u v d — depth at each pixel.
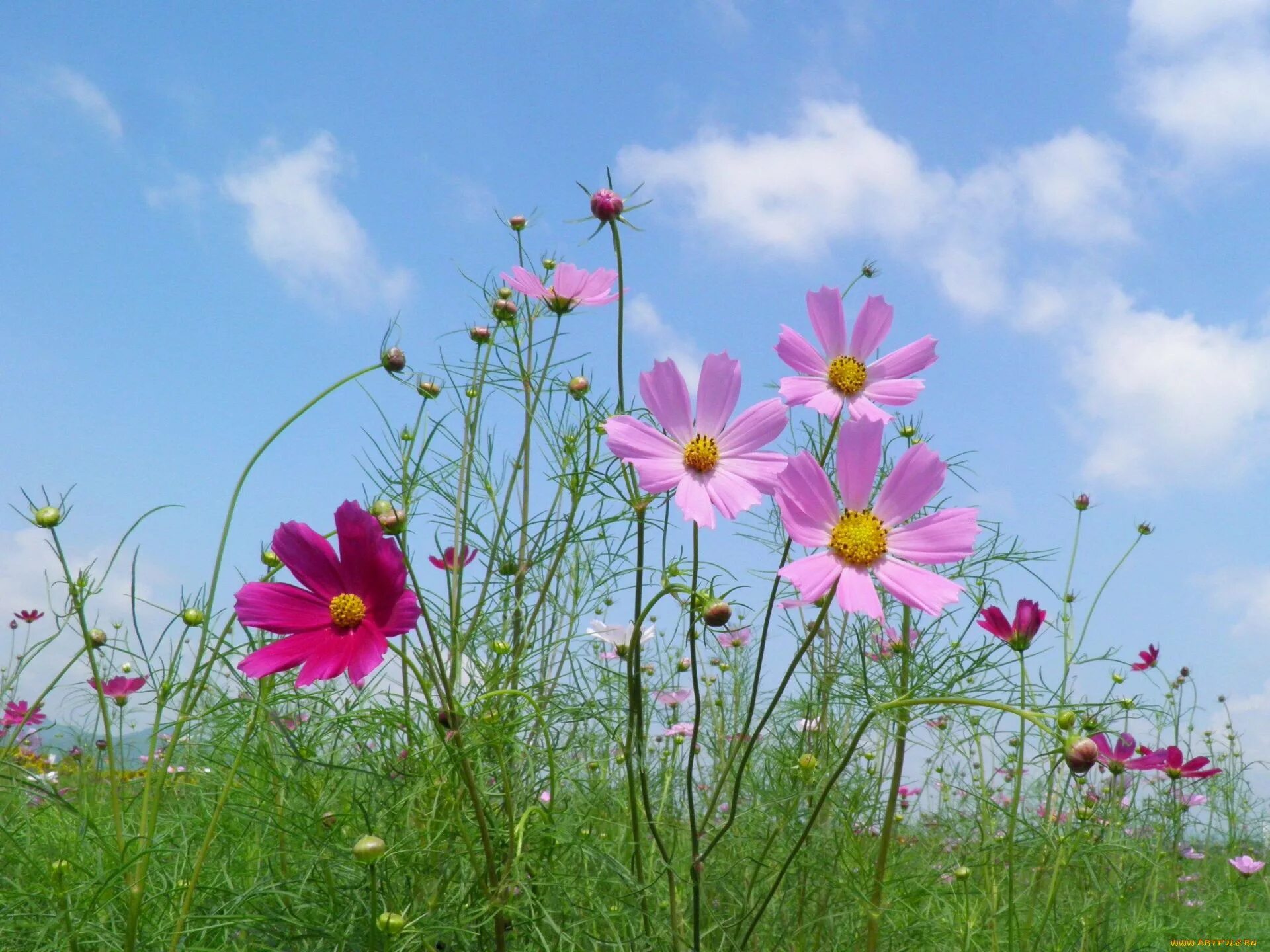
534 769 0.57
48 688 0.61
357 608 0.44
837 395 0.56
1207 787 1.16
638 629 0.48
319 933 0.48
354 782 0.52
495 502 0.65
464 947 0.50
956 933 0.64
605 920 0.52
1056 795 0.72
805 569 0.44
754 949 0.60
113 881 0.48
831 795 0.66
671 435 0.47
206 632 0.47
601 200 0.50
